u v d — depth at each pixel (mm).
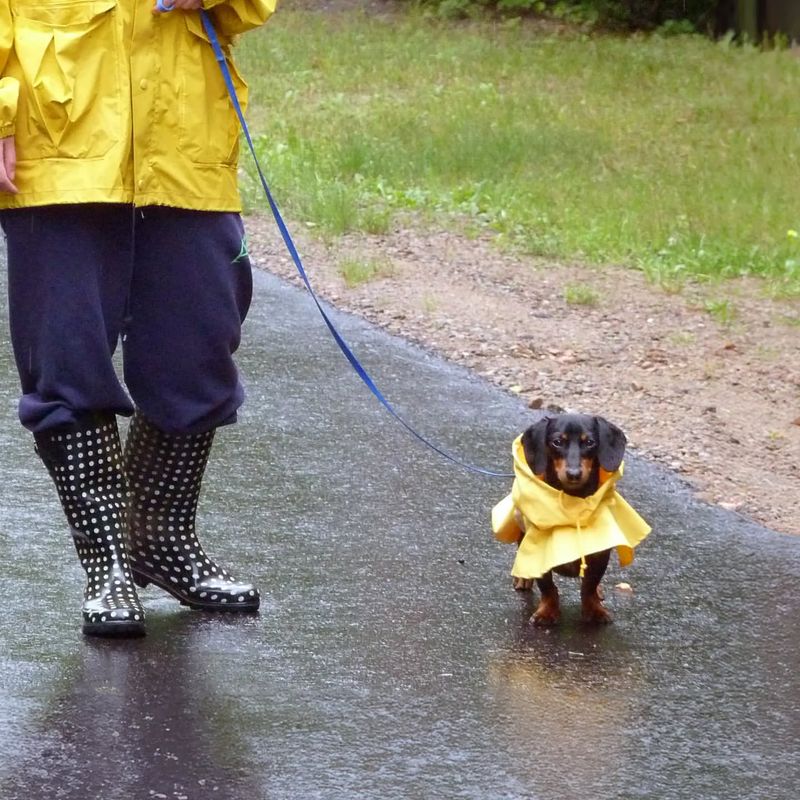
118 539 8469
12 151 7965
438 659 8203
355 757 6914
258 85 34250
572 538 8633
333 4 46062
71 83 7918
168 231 8344
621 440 8812
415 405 13773
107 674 7754
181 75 8141
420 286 18359
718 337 16797
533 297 18188
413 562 9820
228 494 11070
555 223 22203
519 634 8656
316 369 14789
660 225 21797
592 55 39469
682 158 27328
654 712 7582
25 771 6625
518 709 7555
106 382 8273
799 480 12391
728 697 7820
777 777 6883
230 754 6887
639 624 8922
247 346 15492
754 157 27406
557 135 28828
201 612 8797
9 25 7996
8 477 11180
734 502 11617
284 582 9344
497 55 38750
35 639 8203
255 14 8375
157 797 6434
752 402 14562
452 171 25484
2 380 13828
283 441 12492
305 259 19406
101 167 7961
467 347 15883
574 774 6832
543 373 15117
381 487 11430
